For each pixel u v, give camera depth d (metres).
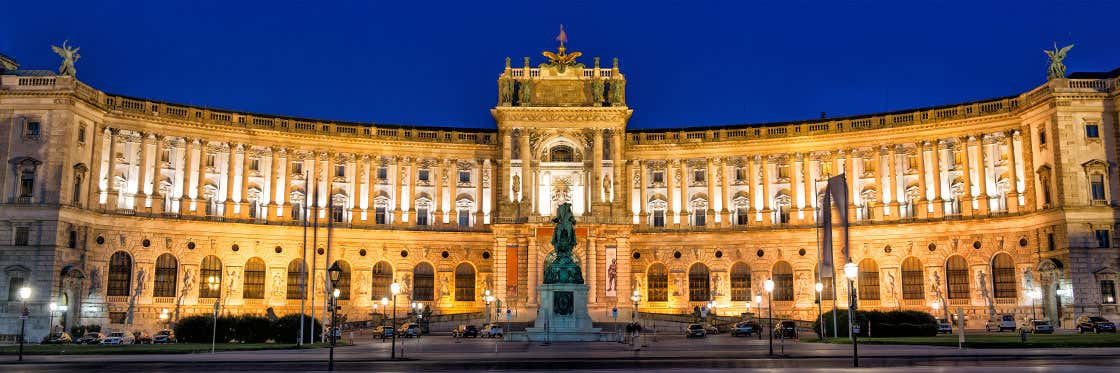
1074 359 44.28
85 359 49.12
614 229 110.12
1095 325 79.50
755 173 113.88
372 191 112.31
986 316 99.06
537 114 112.44
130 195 99.25
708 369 40.25
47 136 90.50
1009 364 41.12
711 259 113.75
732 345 63.06
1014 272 98.12
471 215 115.56
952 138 104.81
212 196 104.88
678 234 114.50
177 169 103.00
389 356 51.09
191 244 102.06
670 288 114.12
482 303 113.19
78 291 91.06
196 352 55.53
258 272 105.75
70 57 92.81
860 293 107.69
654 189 116.75
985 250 100.38
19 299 87.56
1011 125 100.00
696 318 99.56
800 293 108.75
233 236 104.56
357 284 109.69
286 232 107.31
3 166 89.62
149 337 74.75
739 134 114.31
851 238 108.69
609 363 44.56
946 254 102.94
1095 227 89.81
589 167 112.50
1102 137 91.44
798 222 110.44
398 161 114.31
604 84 114.38
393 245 112.12
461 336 84.38
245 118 107.00
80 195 92.44
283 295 106.06
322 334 73.56
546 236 109.12
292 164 109.44
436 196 114.94
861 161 109.69
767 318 103.19
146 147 100.94
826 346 60.31
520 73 115.50
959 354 48.50
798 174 111.88
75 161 92.25
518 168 111.69
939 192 104.50
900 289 105.25
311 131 109.94
